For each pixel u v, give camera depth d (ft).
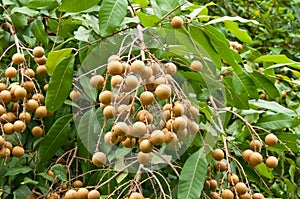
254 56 6.47
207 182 4.67
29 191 4.98
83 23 5.09
